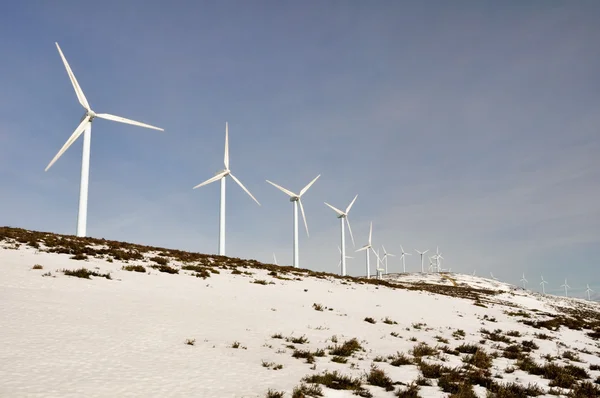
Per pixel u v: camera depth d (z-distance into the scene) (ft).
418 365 45.80
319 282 135.64
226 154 200.13
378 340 60.95
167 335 44.01
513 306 193.47
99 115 153.07
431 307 122.93
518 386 40.32
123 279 76.43
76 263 82.99
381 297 126.21
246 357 40.04
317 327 63.93
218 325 53.72
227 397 27.71
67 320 43.42
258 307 73.72
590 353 77.82
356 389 33.50
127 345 37.91
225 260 143.43
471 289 324.39
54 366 29.32
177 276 91.04
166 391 27.35
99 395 24.97
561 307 260.62
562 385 44.32
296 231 236.22
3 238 99.66
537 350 72.38
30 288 57.06
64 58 152.56
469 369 47.37
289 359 41.70
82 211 141.18
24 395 23.22
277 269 148.15
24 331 37.19
